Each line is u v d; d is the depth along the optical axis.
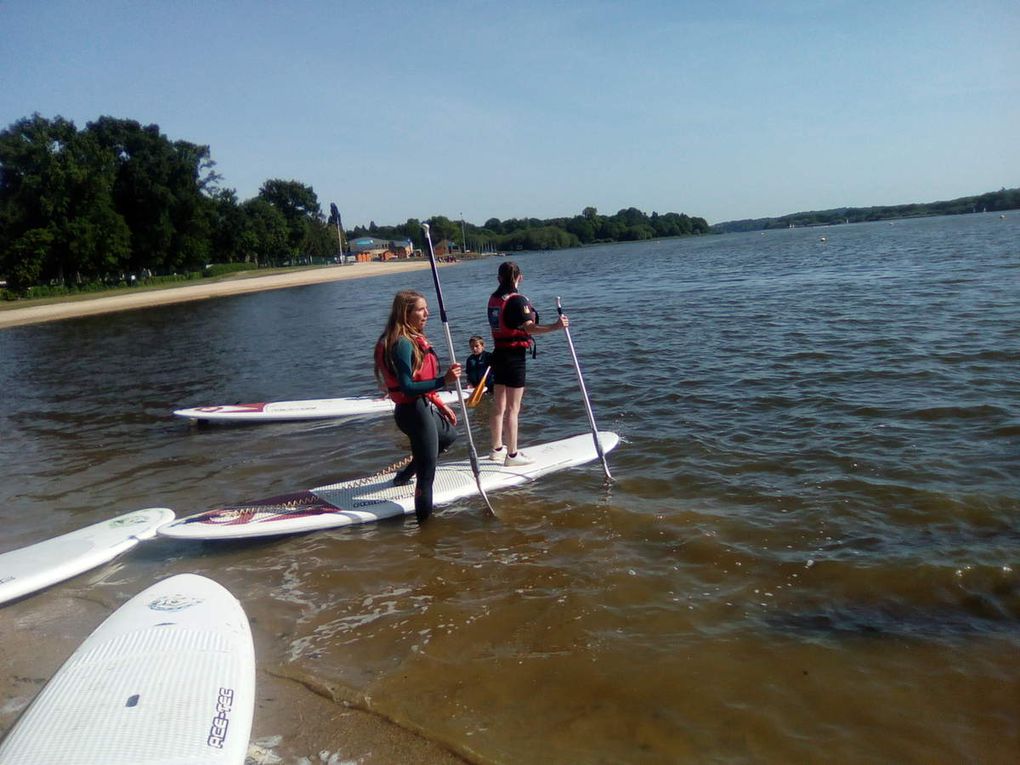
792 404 7.83
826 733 2.99
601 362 11.38
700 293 22.69
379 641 3.88
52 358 19.56
